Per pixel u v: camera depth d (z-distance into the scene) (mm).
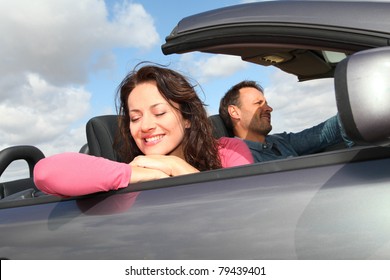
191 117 1853
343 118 897
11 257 1454
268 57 1826
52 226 1442
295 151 2713
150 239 1246
